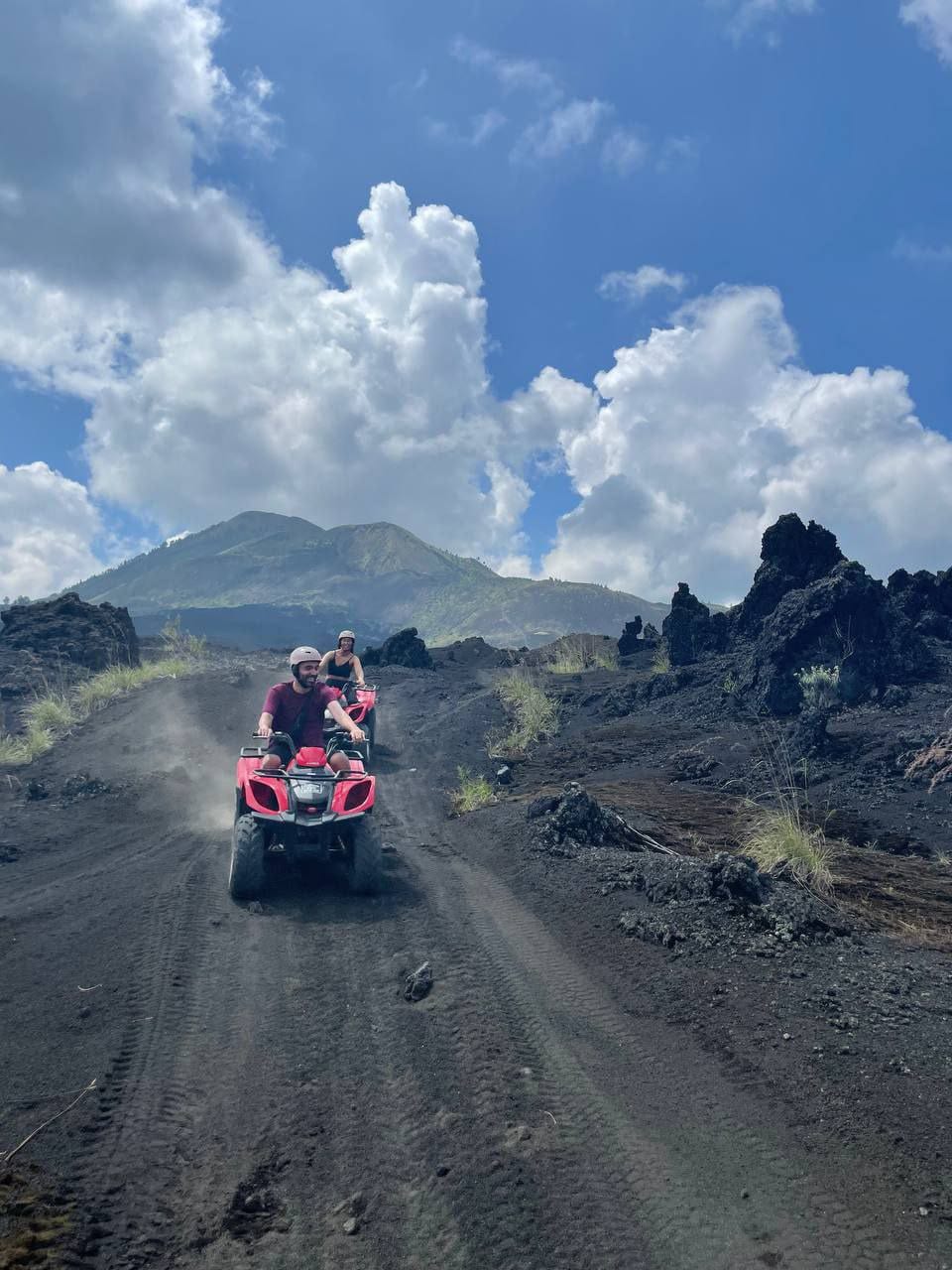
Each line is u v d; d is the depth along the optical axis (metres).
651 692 19.00
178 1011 4.79
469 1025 4.62
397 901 6.86
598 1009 4.92
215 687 17.95
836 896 7.02
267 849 7.27
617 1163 3.45
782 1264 2.89
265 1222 3.16
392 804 11.18
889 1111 3.69
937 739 11.98
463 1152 3.52
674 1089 4.01
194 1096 3.95
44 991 5.04
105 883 7.29
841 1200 3.19
